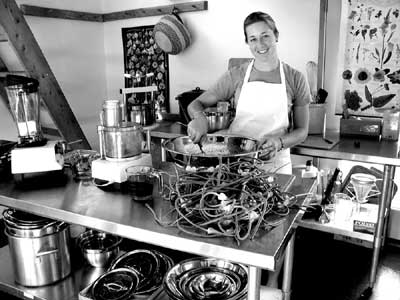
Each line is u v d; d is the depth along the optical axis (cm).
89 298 171
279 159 232
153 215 141
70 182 184
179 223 131
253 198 135
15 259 192
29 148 180
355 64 308
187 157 165
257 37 226
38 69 323
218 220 125
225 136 192
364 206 263
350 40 306
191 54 393
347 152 249
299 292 252
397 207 308
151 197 159
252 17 226
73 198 162
